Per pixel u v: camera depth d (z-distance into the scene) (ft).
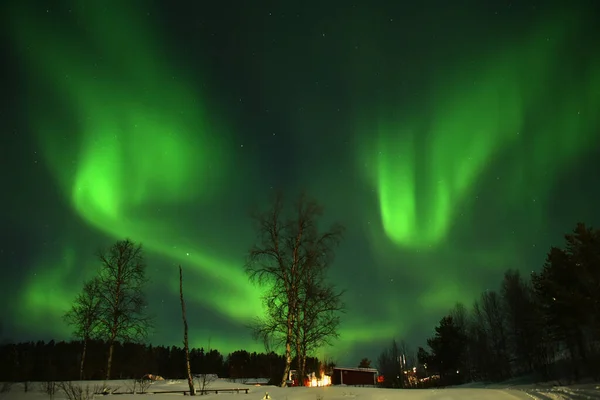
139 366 132.36
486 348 173.88
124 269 119.34
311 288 90.17
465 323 208.23
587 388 55.67
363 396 57.98
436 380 169.99
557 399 47.52
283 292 88.99
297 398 59.52
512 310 156.15
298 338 88.89
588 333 88.89
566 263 92.99
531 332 134.00
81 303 116.37
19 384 83.05
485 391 56.65
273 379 111.45
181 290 71.20
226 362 198.18
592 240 90.99
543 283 95.25
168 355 191.52
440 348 170.09
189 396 62.64
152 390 76.54
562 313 89.71
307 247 93.09
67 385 78.59
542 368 112.88
